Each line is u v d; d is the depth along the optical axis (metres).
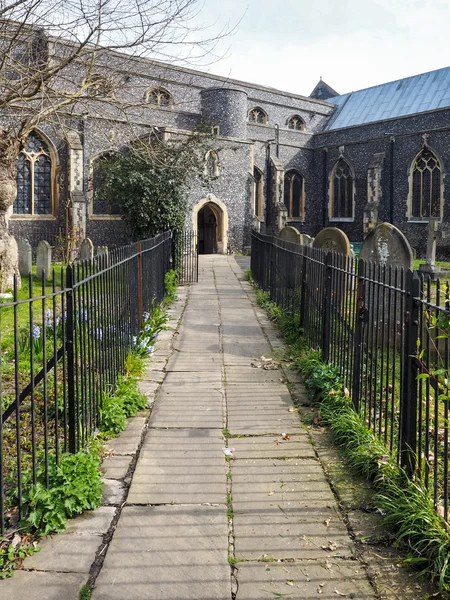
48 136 23.86
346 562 3.03
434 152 30.28
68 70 13.88
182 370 6.86
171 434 4.84
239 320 10.09
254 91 37.16
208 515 3.50
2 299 11.62
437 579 2.86
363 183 34.47
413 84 38.03
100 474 3.88
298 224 37.06
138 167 18.89
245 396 5.88
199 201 27.91
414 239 31.23
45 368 3.43
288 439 4.73
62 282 3.78
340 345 5.90
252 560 3.04
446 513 3.06
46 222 24.22
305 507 3.61
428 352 3.37
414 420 3.66
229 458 4.35
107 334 5.35
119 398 5.32
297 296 8.94
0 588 2.77
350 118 40.28
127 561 3.01
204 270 19.50
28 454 4.27
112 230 25.78
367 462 4.00
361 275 5.17
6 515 3.33
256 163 34.38
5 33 9.27
